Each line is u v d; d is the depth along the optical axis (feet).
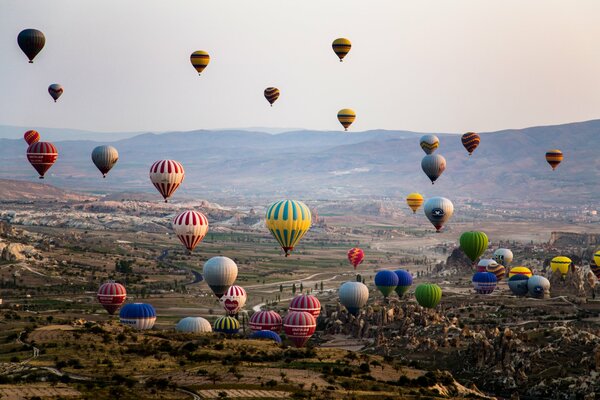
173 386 611.06
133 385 614.75
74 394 583.58
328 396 597.52
